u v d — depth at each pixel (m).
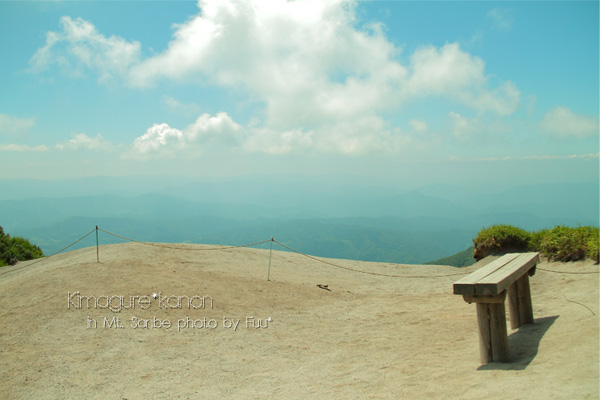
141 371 5.46
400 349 6.22
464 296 4.84
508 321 7.25
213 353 6.20
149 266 11.45
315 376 5.18
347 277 13.80
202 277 10.72
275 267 14.30
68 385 5.00
